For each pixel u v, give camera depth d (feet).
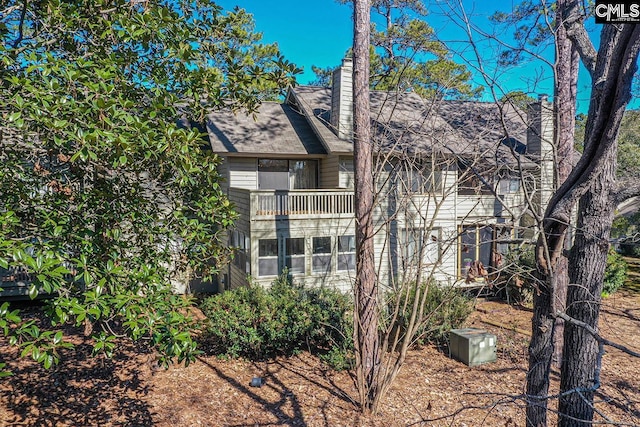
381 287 40.73
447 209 48.55
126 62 19.40
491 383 29.40
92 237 17.11
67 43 19.62
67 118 14.49
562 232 14.58
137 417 24.82
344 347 31.89
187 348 15.90
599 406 25.57
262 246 43.83
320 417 24.95
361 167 27.86
